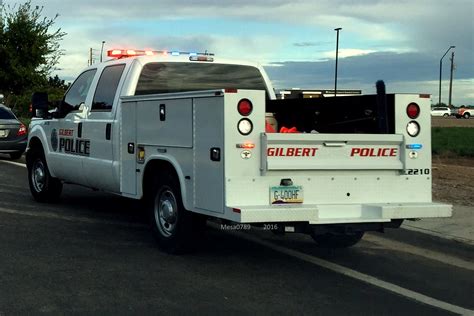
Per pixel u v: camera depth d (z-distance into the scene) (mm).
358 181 6113
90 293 5402
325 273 6262
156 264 6414
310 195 5926
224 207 5680
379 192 6203
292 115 7773
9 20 31922
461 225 8320
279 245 7508
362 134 6055
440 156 18781
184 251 6691
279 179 5801
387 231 8227
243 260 6707
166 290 5531
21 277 5844
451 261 6855
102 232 7969
